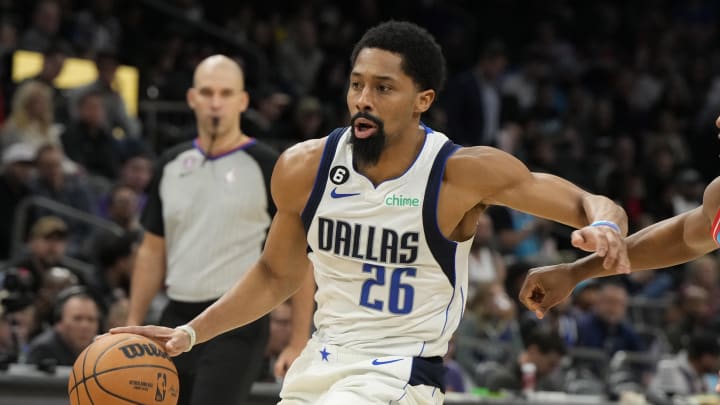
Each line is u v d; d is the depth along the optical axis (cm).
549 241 2503
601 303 1933
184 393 1009
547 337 1641
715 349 1808
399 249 682
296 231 728
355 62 694
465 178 683
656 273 2608
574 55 3597
